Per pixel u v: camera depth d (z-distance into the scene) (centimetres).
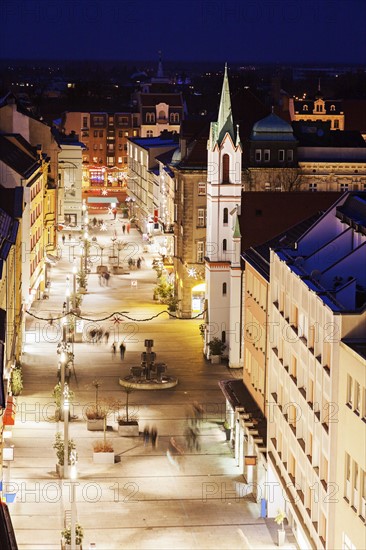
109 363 11362
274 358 7544
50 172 17388
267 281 7794
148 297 15100
